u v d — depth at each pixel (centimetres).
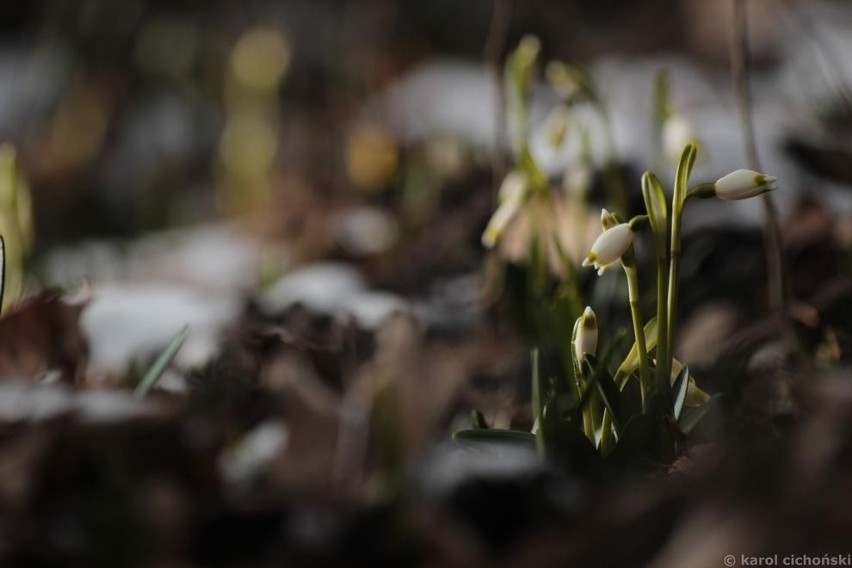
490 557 89
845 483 81
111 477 92
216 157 269
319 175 229
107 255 212
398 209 183
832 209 129
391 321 100
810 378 94
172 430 97
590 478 90
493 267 123
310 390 99
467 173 173
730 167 136
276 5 340
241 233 216
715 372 102
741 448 85
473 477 90
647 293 114
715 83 246
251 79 239
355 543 91
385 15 321
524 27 304
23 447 95
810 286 117
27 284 147
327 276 145
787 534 81
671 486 86
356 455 97
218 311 124
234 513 93
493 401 107
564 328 101
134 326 119
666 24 315
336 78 299
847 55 233
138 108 309
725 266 121
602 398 92
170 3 328
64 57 309
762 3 276
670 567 83
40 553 91
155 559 91
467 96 232
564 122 118
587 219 126
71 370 108
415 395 98
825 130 151
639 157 132
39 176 276
